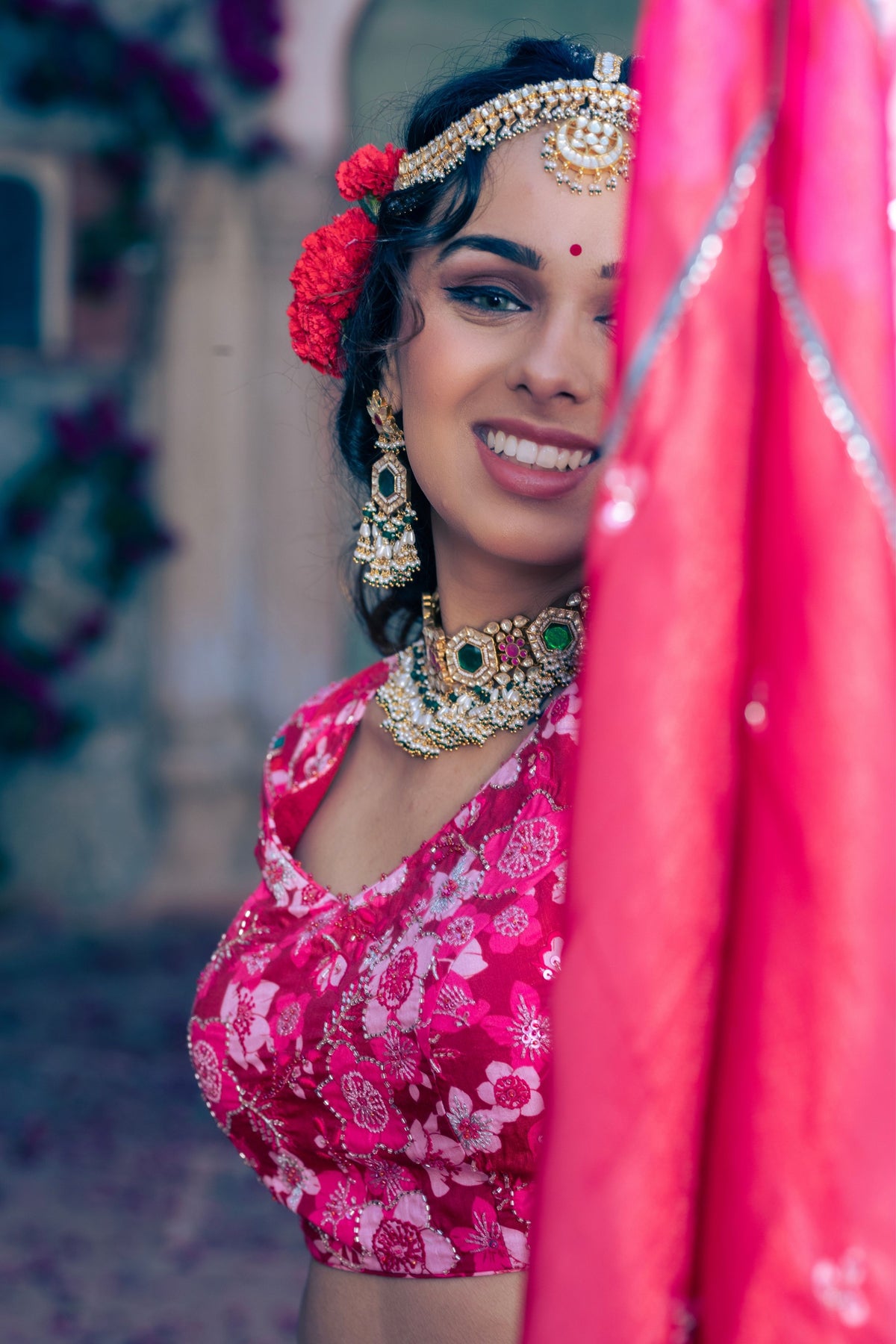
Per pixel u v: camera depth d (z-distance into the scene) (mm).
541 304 1105
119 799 5965
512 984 1008
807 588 583
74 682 5949
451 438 1148
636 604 601
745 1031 598
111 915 5805
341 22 5727
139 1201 3541
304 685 6055
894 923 584
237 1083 1242
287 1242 3361
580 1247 614
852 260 583
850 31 581
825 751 579
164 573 5988
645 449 599
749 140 596
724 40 593
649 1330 609
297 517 5965
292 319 1409
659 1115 607
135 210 5797
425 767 1252
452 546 1231
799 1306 585
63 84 5668
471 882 1076
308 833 1365
